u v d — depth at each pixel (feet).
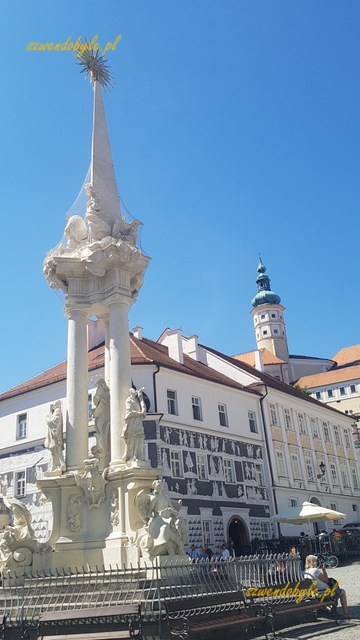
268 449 134.62
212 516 110.42
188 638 28.68
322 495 151.84
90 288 48.47
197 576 34.86
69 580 34.99
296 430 150.71
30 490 113.91
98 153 53.57
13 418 122.72
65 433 45.44
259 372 163.43
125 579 33.99
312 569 42.24
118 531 39.75
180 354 122.83
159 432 104.88
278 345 311.47
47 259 48.65
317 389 262.88
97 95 56.75
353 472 175.73
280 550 107.04
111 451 43.32
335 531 111.45
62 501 42.63
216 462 117.29
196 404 118.73
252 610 34.45
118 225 50.21
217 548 108.27
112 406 44.19
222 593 33.24
